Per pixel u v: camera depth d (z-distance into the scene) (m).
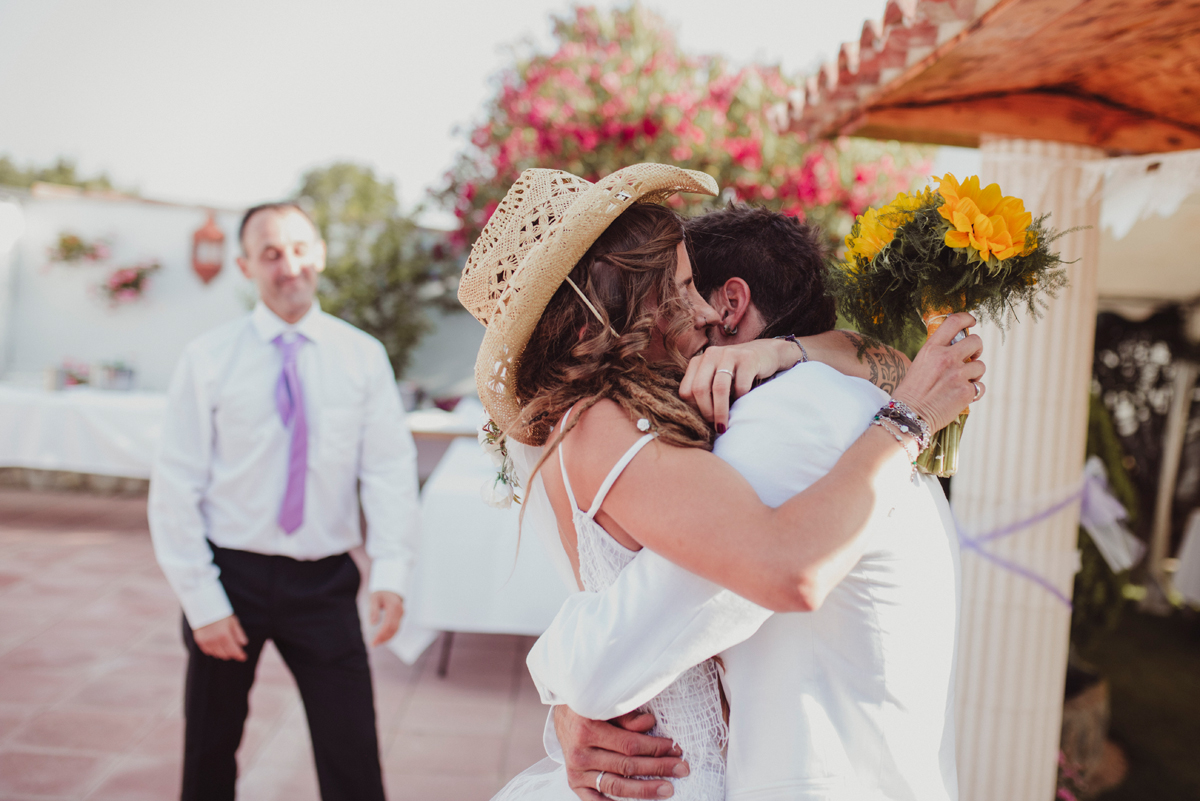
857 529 0.80
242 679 2.17
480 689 3.80
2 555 5.50
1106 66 1.92
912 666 0.92
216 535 2.16
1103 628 3.30
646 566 0.90
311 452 2.21
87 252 7.86
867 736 0.89
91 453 5.97
